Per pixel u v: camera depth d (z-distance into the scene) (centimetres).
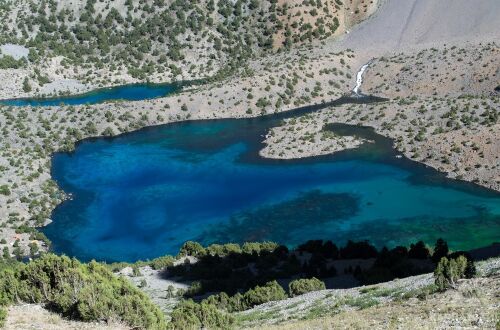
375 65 17438
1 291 4216
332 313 4550
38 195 11500
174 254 9562
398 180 11531
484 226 9681
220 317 4541
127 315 3803
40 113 15325
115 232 10362
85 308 3781
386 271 6838
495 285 3872
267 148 13400
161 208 11119
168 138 14575
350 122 14375
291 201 11056
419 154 12356
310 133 13788
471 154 11781
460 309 3403
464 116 13175
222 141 14200
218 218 10644
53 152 13938
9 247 9656
